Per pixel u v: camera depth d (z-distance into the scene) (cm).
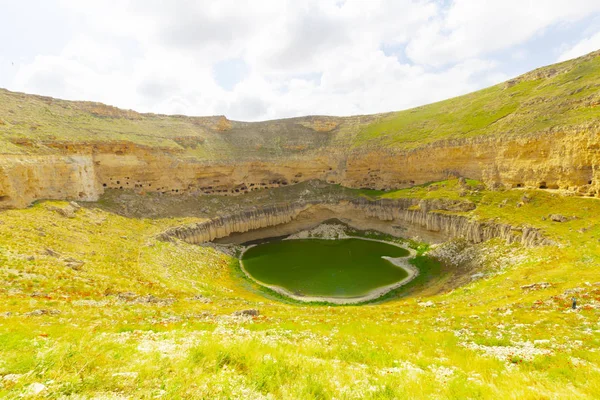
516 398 1024
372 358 1494
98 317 1964
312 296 4281
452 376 1291
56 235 3612
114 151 6300
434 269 4916
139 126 7875
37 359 1018
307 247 6688
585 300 2244
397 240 6594
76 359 1077
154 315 2209
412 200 6612
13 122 5250
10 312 1778
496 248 4500
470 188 6012
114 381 964
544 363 1428
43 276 2502
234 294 3934
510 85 7862
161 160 6938
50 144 5209
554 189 4888
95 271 3050
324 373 1200
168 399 885
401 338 1933
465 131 6800
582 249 3381
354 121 10388
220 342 1474
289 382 1092
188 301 2850
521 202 4931
